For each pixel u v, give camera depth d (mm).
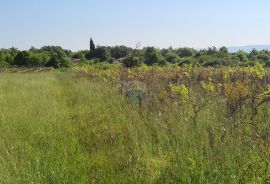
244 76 13492
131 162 6043
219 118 7578
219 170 5164
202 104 8359
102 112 10930
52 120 9352
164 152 6477
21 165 5559
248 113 7883
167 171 5395
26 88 17625
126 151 6676
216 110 8266
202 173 4992
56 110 11062
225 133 6227
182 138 6629
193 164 5262
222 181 4836
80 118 10062
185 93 8570
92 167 6070
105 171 5824
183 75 15742
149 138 7035
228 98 7840
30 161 5754
